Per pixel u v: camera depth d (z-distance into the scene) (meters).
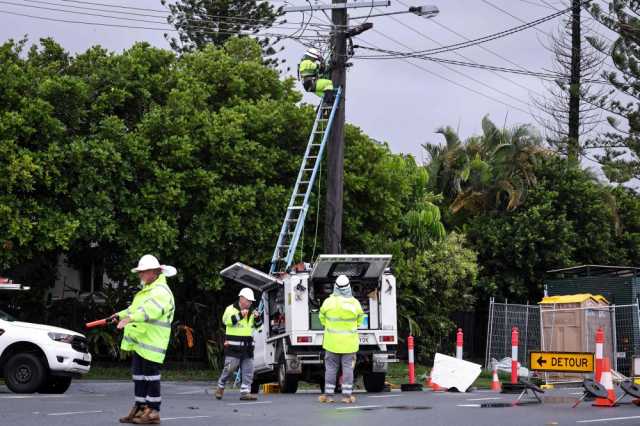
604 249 73.56
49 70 51.75
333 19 47.03
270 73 58.56
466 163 72.25
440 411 26.25
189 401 30.20
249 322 31.11
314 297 36.12
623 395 31.00
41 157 46.53
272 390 38.66
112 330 54.66
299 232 45.91
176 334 54.47
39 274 56.19
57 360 33.38
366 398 32.28
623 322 49.03
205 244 49.72
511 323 51.69
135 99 52.84
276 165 53.38
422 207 63.38
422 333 63.19
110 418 22.78
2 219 45.25
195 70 57.16
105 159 47.47
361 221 55.34
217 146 51.25
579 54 92.56
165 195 48.75
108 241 51.19
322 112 49.53
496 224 70.44
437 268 62.59
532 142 72.94
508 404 29.06
